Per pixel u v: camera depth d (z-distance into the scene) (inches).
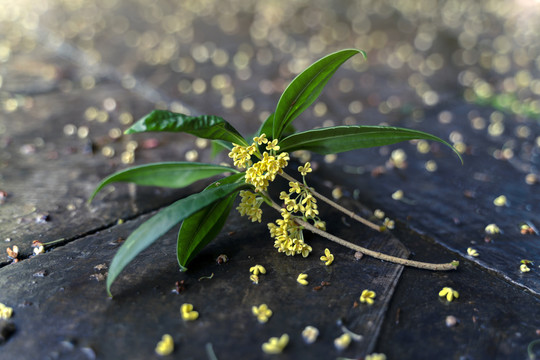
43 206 15.0
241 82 25.3
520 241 14.2
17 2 39.9
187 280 12.2
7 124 19.7
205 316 11.4
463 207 15.6
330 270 12.6
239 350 10.8
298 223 13.1
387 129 12.1
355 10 39.9
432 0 42.9
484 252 13.7
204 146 18.5
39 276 12.3
